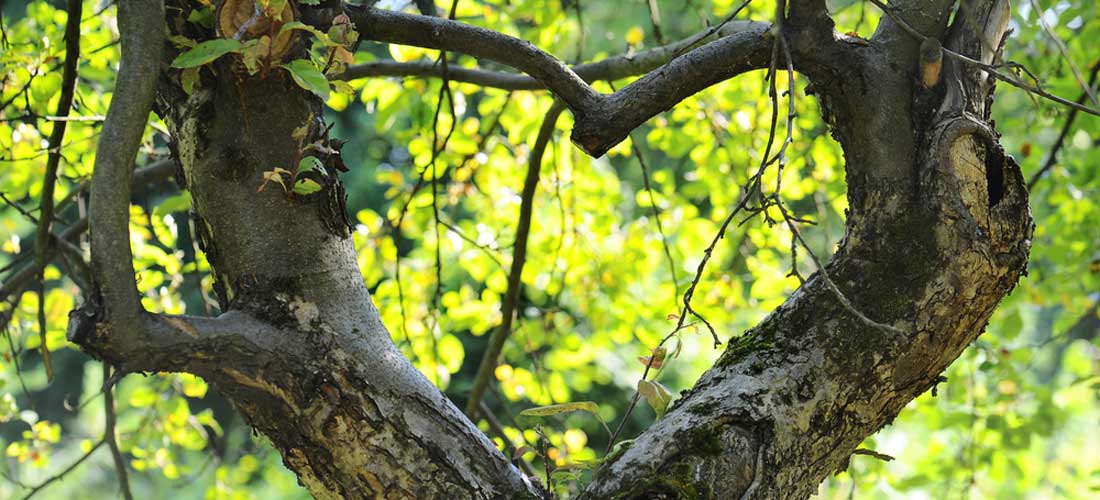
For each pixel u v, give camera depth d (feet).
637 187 33.12
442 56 13.61
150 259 16.65
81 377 40.60
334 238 7.95
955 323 7.48
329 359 7.54
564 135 18.95
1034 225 7.63
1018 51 17.67
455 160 18.34
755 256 20.86
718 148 19.17
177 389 18.40
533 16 17.83
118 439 17.95
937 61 7.56
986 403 19.24
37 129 15.88
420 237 19.27
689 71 8.00
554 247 19.13
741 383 7.47
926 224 7.50
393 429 7.52
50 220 12.75
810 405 7.41
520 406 28.35
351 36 7.82
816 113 18.92
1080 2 17.42
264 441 18.43
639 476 7.11
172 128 8.05
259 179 7.75
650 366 8.18
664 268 25.71
